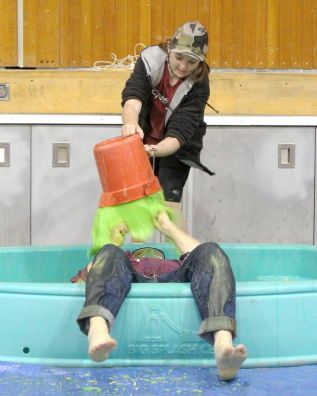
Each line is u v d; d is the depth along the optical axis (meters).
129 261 2.34
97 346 1.99
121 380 2.14
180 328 2.26
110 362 2.26
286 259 3.44
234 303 2.15
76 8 4.33
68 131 4.10
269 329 2.30
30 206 4.13
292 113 4.20
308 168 4.25
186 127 3.19
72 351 2.27
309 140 4.24
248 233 4.24
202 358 2.28
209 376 2.19
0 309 2.33
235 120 4.15
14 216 4.13
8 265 3.22
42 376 2.18
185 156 3.43
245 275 3.42
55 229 4.15
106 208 2.54
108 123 4.09
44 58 4.33
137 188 2.53
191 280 2.26
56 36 4.33
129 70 4.09
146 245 3.32
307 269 3.41
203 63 3.25
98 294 2.14
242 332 2.28
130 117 3.03
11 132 4.09
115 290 2.17
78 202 4.14
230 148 4.19
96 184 4.14
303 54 4.43
